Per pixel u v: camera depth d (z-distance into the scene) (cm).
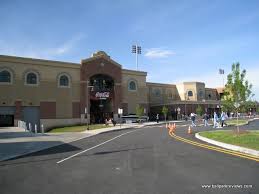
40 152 1842
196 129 3488
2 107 5194
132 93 6838
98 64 6275
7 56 5247
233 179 913
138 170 1104
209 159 1286
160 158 1366
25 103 5375
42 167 1270
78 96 5988
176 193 782
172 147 1775
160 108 7775
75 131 4275
